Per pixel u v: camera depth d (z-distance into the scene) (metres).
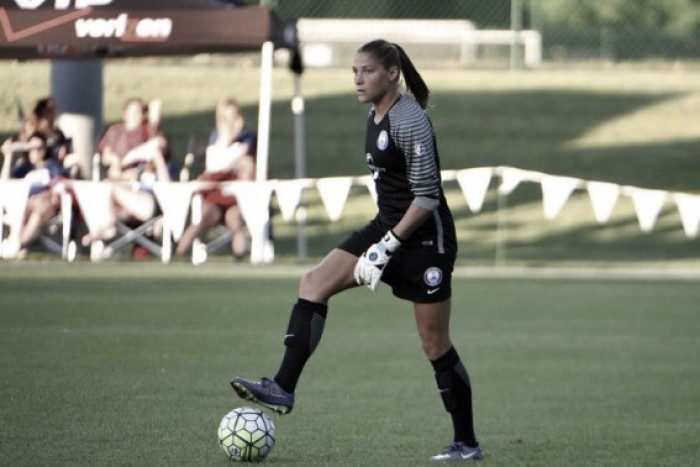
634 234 78.56
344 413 29.14
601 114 97.12
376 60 22.17
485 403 31.91
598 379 36.06
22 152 63.94
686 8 142.25
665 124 96.06
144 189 63.91
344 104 95.25
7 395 29.55
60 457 22.89
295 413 29.05
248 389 22.14
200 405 29.03
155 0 60.72
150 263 62.75
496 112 96.06
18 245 61.72
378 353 39.50
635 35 119.56
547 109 97.12
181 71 95.50
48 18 60.00
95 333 40.84
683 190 86.00
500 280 62.75
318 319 22.66
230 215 64.31
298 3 125.69
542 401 32.31
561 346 42.50
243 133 64.81
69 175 63.81
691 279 65.19
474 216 79.75
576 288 60.09
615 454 25.02
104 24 59.72
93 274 57.75
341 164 86.75
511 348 41.88
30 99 85.19
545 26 131.38
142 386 31.48
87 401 29.09
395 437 26.14
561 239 77.06
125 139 64.81
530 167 88.06
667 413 30.77
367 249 22.64
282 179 83.94
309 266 64.56
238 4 65.88
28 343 38.22
